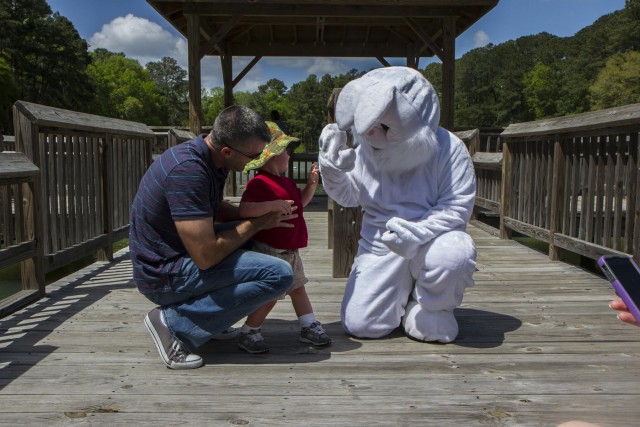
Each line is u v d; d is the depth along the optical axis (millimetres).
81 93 58531
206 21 9695
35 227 3531
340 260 4188
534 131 5203
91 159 4562
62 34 56312
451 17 8625
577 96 82875
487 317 3184
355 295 2791
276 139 2611
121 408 1985
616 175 3924
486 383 2227
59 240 3996
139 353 2572
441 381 2244
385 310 2754
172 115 112250
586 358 2516
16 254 3283
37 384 2203
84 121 4305
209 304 2361
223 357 2523
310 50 11719
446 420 1904
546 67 90750
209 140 2359
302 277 2666
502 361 2475
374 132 2537
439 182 2748
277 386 2188
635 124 3656
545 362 2465
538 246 6797
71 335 2838
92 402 2037
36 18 55375
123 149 5324
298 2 8023
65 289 3877
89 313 3256
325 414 1945
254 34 11258
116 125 5012
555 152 4902
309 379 2262
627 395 2113
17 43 52625
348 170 2703
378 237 2799
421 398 2082
